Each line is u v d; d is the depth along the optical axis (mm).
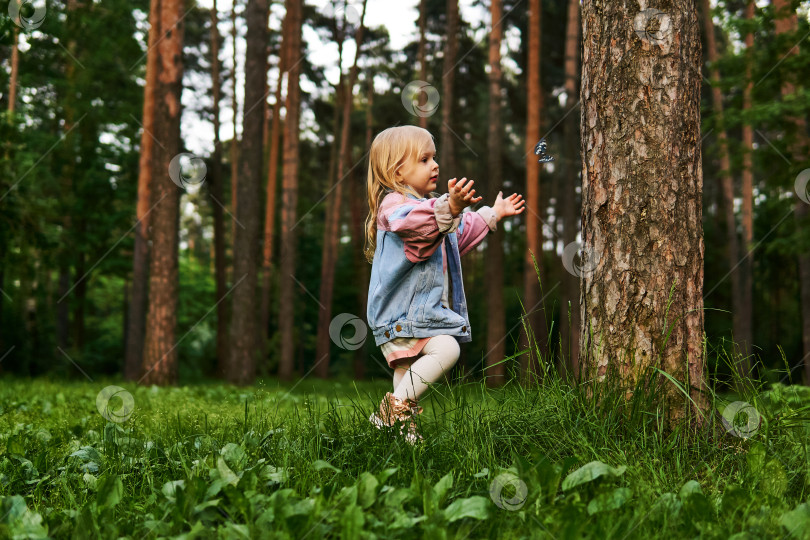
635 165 2531
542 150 2355
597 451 2164
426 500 1712
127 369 14391
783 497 1928
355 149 25547
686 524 1693
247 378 13367
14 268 15234
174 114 11742
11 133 13094
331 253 20547
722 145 11898
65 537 1723
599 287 2572
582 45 2736
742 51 11102
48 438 3025
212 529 1641
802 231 11273
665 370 2443
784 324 21266
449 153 16609
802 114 10508
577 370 2619
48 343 19297
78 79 16062
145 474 2188
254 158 13398
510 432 2303
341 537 1553
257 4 13195
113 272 19359
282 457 2240
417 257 2584
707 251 21125
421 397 2639
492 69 14523
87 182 17656
